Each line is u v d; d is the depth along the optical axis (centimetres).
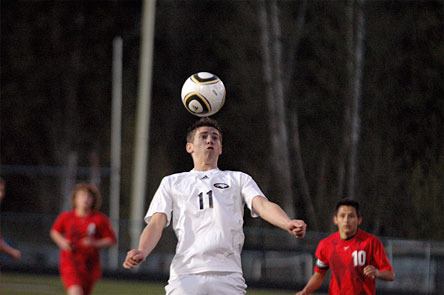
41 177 11306
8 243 8312
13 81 11944
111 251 7688
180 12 11481
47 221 8312
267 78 9888
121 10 12169
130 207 10200
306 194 9406
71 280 4341
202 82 2767
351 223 3161
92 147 11906
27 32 11981
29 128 11888
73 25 12075
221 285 2408
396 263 6512
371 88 8975
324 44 9262
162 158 10588
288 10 9950
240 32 10062
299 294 3238
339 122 9344
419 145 8719
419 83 8856
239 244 2458
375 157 8712
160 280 7050
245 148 10225
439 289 6303
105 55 12094
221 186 2464
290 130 9912
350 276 3161
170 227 8225
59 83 11988
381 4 9056
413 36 8931
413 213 8125
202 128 2520
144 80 7712
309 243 7450
